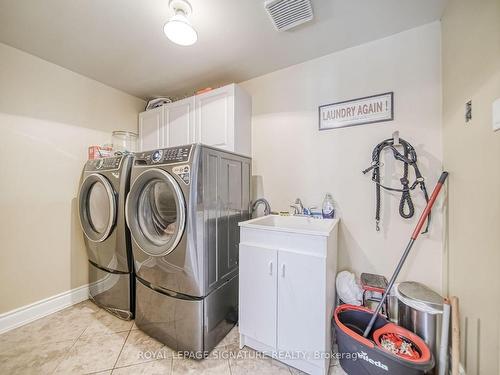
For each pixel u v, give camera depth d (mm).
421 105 1497
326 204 1765
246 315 1440
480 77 1003
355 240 1709
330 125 1815
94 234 1888
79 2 1289
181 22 1271
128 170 1734
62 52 1788
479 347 1009
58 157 1971
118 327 1684
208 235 1422
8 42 1660
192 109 2162
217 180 1524
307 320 1242
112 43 1678
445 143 1381
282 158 2033
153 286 1536
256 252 1399
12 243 1712
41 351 1436
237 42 1674
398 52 1572
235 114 1952
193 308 1366
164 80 2252
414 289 1339
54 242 1935
